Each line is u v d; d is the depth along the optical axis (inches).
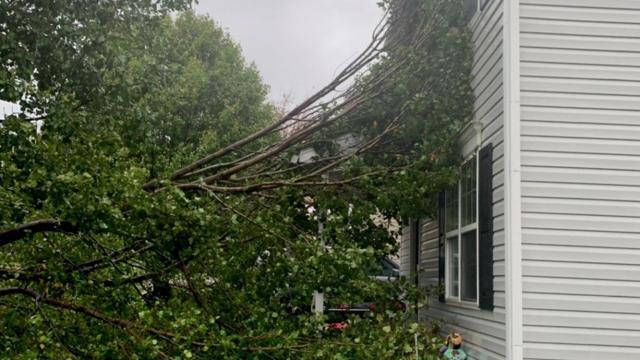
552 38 208.1
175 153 292.4
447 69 265.6
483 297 225.0
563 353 192.9
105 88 200.5
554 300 195.5
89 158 156.1
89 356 175.9
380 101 291.3
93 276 189.6
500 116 218.1
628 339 193.9
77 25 201.3
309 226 255.6
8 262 203.2
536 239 198.7
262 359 186.7
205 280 212.4
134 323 176.7
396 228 349.1
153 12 218.7
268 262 211.5
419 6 287.7
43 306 189.9
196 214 176.7
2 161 150.0
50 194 149.0
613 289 196.2
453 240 297.4
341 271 205.5
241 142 274.1
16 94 162.7
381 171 260.1
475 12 263.6
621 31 208.4
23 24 193.6
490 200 223.3
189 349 168.6
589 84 206.4
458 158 267.4
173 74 302.0
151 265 206.5
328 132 299.0
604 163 203.0
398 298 251.9
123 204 168.6
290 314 219.0
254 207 244.8
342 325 216.4
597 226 199.5
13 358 165.0
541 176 201.8
